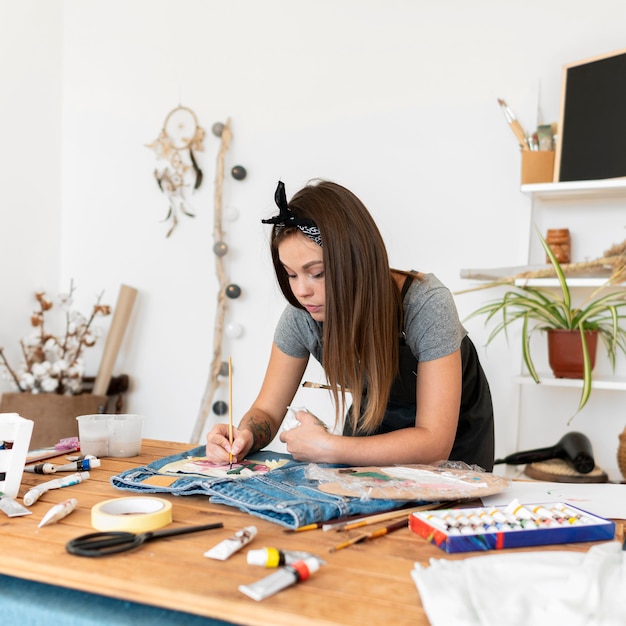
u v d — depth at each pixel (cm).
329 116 282
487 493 105
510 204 254
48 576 75
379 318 124
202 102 304
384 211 274
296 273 128
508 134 254
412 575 71
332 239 120
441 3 264
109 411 316
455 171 262
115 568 75
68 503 96
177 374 310
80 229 327
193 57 305
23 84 303
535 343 249
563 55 247
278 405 156
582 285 218
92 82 323
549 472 215
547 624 63
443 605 64
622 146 217
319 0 283
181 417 309
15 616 76
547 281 220
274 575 72
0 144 291
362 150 277
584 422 245
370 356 125
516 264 253
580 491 115
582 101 227
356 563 79
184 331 308
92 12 322
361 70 277
